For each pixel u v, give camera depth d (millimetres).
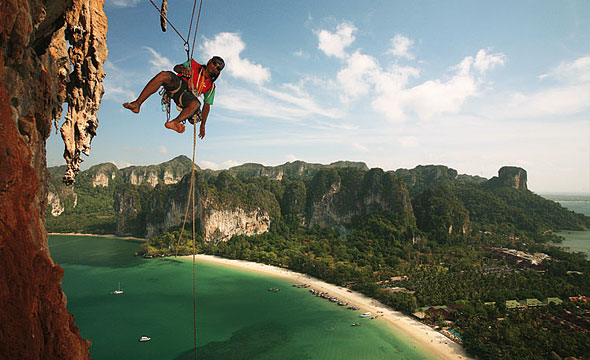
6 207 4121
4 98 4418
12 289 4027
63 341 4926
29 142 5473
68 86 12852
